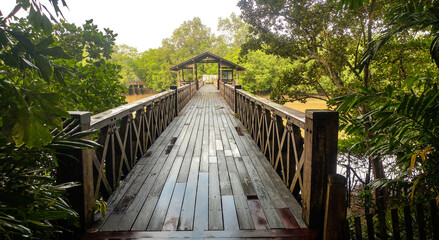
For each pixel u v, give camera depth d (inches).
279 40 340.8
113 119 108.9
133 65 2284.7
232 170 137.8
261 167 142.5
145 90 2258.9
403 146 100.9
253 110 208.7
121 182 121.3
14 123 36.2
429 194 95.4
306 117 84.4
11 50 42.4
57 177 76.9
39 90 39.8
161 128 231.3
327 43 327.0
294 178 107.3
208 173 133.5
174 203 101.0
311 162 80.4
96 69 158.9
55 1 38.6
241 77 1475.1
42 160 54.2
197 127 257.0
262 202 102.0
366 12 254.7
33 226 53.7
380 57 236.7
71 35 178.7
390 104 89.1
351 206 234.8
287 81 352.5
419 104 82.1
